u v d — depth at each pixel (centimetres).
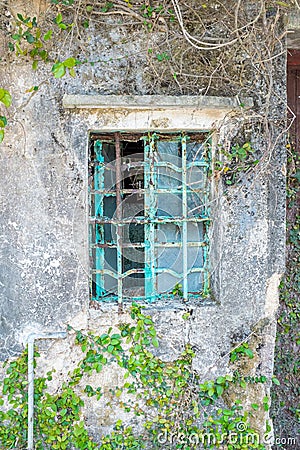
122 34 323
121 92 324
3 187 324
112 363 334
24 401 330
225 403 340
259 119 332
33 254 327
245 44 329
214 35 328
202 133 343
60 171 325
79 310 330
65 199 326
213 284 348
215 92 329
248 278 337
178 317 335
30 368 325
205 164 345
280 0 331
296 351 408
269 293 341
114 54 323
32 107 322
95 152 342
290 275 405
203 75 328
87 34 322
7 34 319
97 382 334
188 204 350
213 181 342
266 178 335
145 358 334
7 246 326
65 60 294
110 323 333
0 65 319
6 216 325
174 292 350
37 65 320
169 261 350
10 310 328
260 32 329
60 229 327
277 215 342
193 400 337
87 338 331
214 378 338
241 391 341
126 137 341
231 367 339
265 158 328
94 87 323
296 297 406
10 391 329
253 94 331
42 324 329
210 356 337
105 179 344
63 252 328
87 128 325
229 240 334
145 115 325
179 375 336
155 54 325
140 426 337
